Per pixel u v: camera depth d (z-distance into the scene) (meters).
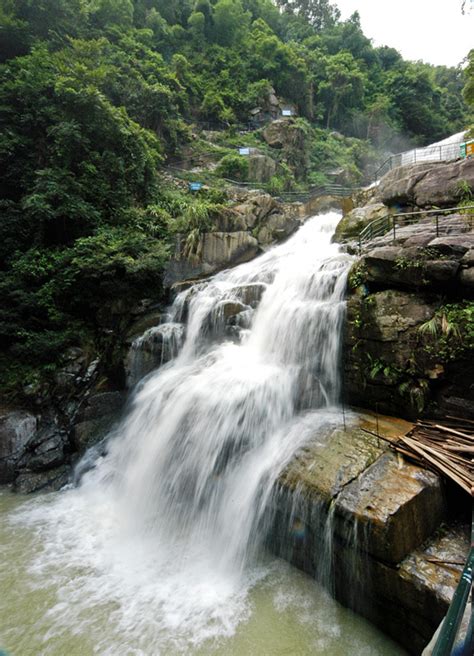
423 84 42.41
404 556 3.64
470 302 5.06
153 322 10.12
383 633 3.80
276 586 4.46
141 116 21.62
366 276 6.33
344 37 49.56
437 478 4.20
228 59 35.62
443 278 5.19
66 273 10.15
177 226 12.87
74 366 9.23
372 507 3.82
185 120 28.67
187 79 30.58
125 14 27.64
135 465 6.80
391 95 41.91
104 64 18.69
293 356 7.31
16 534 5.76
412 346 5.45
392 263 5.80
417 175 9.57
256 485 5.04
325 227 14.88
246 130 31.28
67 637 3.93
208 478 5.64
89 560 5.14
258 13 46.25
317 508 4.25
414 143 40.72
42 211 10.95
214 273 12.52
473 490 3.77
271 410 6.14
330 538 4.12
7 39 14.51
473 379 4.87
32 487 7.29
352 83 38.66
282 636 3.87
